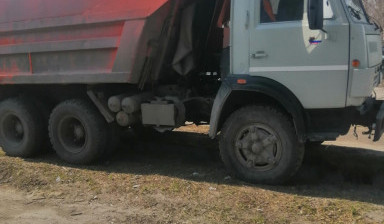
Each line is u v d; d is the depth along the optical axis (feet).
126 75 17.61
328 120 15.62
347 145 23.36
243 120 16.28
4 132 22.20
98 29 18.22
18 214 14.66
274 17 15.61
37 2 19.69
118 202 15.24
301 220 13.03
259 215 13.44
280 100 15.33
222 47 19.15
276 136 15.79
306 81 15.23
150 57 17.94
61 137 20.31
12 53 20.71
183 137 25.68
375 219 12.91
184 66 18.80
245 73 16.12
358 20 15.47
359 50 14.71
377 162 19.69
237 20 16.10
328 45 14.88
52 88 21.22
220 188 15.74
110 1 17.87
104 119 19.58
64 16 18.86
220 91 16.44
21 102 21.44
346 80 14.85
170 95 19.26
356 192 15.57
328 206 13.80
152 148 23.25
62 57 19.44
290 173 15.74
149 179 17.12
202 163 19.92
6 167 19.27
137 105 18.31
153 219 13.73
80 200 15.65
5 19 20.61
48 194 16.34
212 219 13.42
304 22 15.17
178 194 15.39
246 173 16.47
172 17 17.85
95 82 18.51
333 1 14.92
